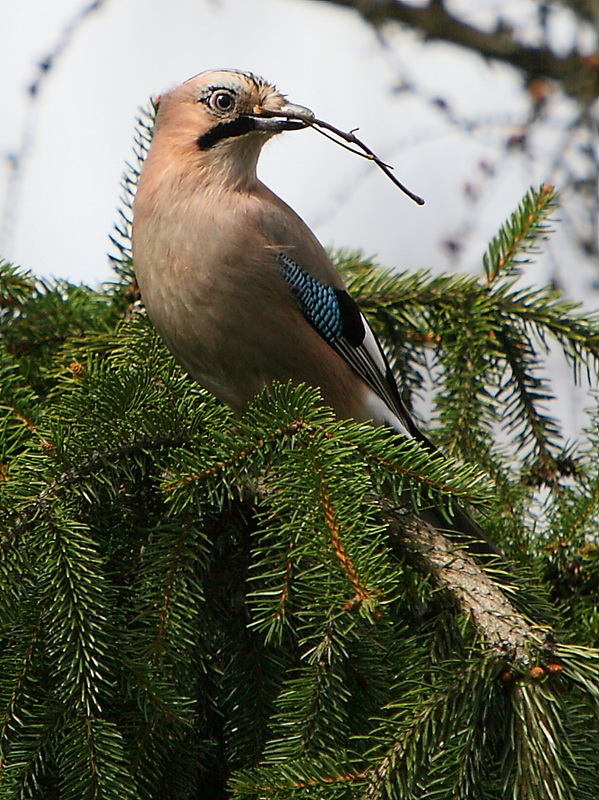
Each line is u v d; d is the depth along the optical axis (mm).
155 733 5973
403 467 6430
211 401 8125
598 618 6941
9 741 5812
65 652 5797
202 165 8164
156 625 6082
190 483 6227
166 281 7922
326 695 5734
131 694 5938
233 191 8172
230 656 6480
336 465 6082
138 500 6672
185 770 6219
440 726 5441
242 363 8156
